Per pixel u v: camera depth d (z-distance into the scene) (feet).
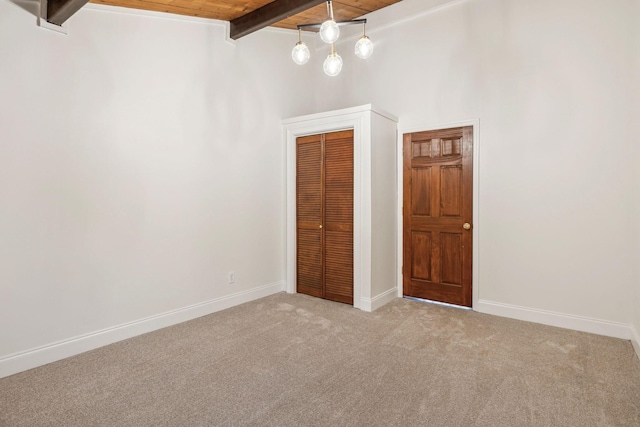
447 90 12.69
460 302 12.62
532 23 11.01
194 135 11.55
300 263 14.48
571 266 10.54
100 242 9.45
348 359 8.63
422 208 13.35
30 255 8.26
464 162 12.37
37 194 8.34
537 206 11.02
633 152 9.46
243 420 6.31
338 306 12.76
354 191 12.54
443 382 7.54
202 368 8.21
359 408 6.65
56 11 8.13
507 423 6.19
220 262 12.41
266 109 13.96
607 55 9.91
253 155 13.48
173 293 11.07
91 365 8.38
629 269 9.73
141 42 10.21
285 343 9.59
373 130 12.31
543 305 11.02
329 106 15.87
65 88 8.75
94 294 9.36
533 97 11.02
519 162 11.28
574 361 8.45
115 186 9.71
